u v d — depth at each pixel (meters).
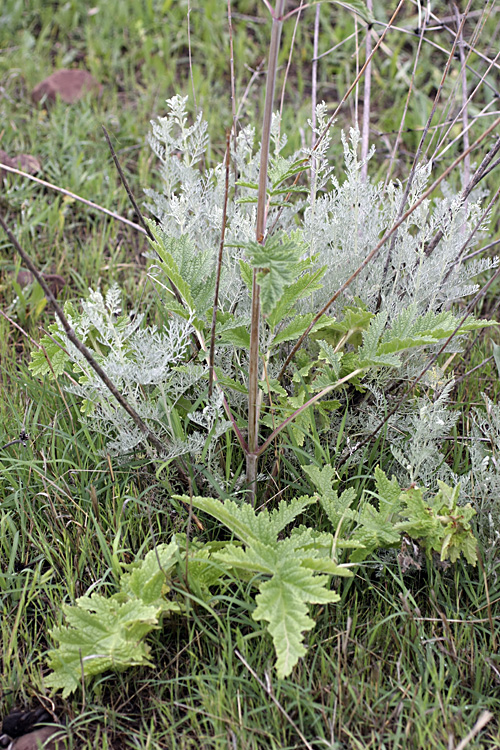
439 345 2.22
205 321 2.01
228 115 3.85
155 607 1.69
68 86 3.94
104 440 2.17
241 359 2.23
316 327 1.95
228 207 2.34
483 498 1.97
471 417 2.32
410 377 2.19
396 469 2.18
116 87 4.18
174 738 1.58
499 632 1.81
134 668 1.73
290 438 2.09
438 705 1.63
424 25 2.43
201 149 2.32
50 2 4.69
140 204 3.36
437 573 1.88
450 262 2.31
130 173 3.55
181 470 2.00
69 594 1.84
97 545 1.99
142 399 1.95
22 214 3.14
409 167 3.61
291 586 1.62
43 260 3.10
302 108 3.86
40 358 2.12
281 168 1.79
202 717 1.65
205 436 2.05
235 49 4.21
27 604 1.82
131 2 4.59
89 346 2.21
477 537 1.97
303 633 1.79
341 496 1.93
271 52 1.44
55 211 3.17
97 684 1.67
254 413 1.82
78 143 3.54
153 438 1.92
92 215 3.36
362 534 1.85
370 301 2.30
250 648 1.75
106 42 4.32
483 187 3.22
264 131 1.51
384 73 4.22
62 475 2.05
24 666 1.71
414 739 1.58
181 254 2.03
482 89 3.97
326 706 1.63
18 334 2.78
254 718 1.61
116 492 2.04
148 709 1.68
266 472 2.14
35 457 2.20
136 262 3.12
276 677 1.66
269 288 1.50
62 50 4.32
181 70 4.32
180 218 2.16
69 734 1.59
